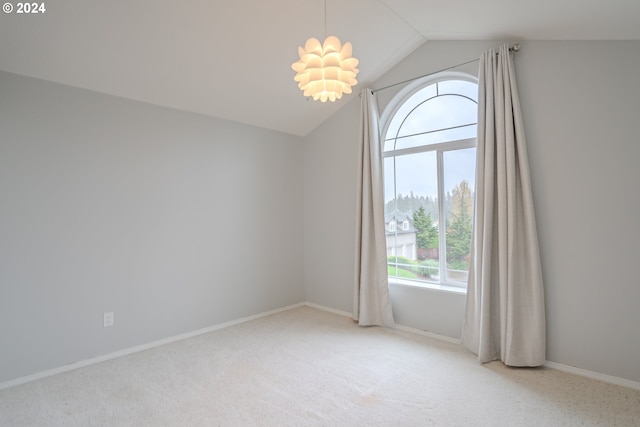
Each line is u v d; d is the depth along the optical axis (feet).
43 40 7.31
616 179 7.46
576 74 7.95
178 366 8.51
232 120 12.19
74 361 8.48
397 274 12.03
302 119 13.29
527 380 7.63
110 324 9.11
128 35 7.73
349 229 12.79
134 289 9.60
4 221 7.59
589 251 7.76
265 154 13.23
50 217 8.21
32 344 7.89
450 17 8.57
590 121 7.76
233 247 12.07
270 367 8.42
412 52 11.03
